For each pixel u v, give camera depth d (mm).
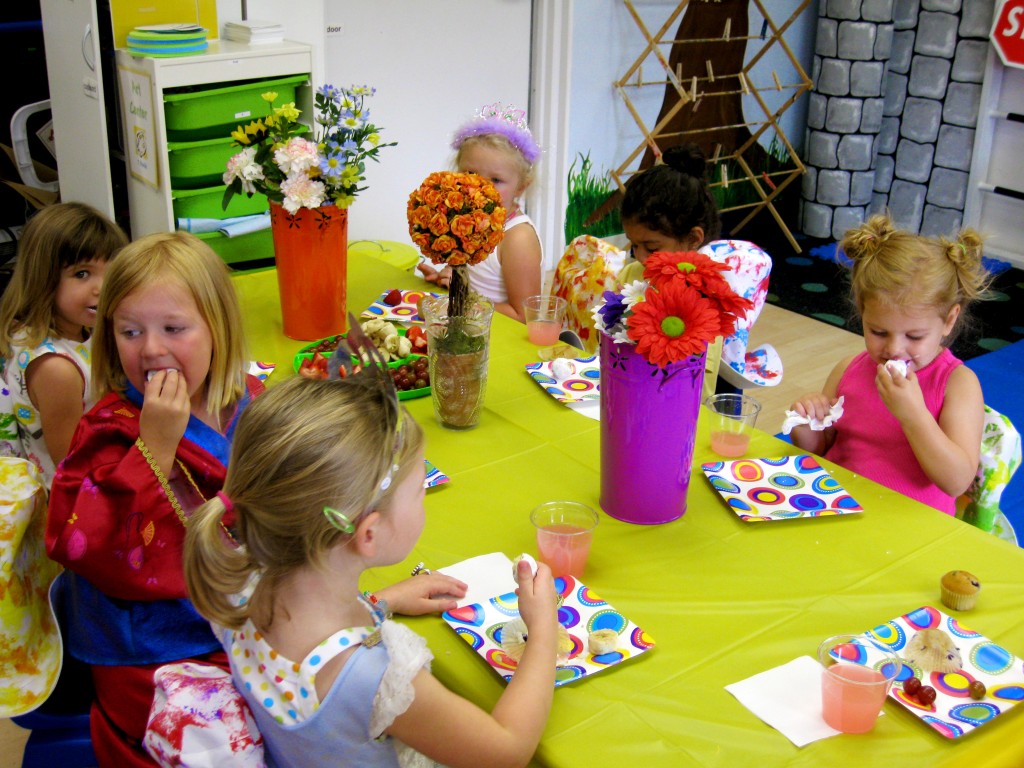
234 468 1040
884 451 1784
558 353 2123
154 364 1401
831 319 4367
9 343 1788
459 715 1042
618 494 1522
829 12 4910
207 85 3066
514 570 1213
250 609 1073
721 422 1718
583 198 4895
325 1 3861
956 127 4887
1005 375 3789
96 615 1400
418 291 2471
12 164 4246
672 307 1382
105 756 1421
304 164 1992
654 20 4734
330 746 1052
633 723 1120
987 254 5035
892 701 1154
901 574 1394
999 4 4488
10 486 1435
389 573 1396
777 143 5484
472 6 4258
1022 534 2717
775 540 1480
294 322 2184
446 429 1810
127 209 3611
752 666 1211
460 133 2600
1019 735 1110
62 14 3275
